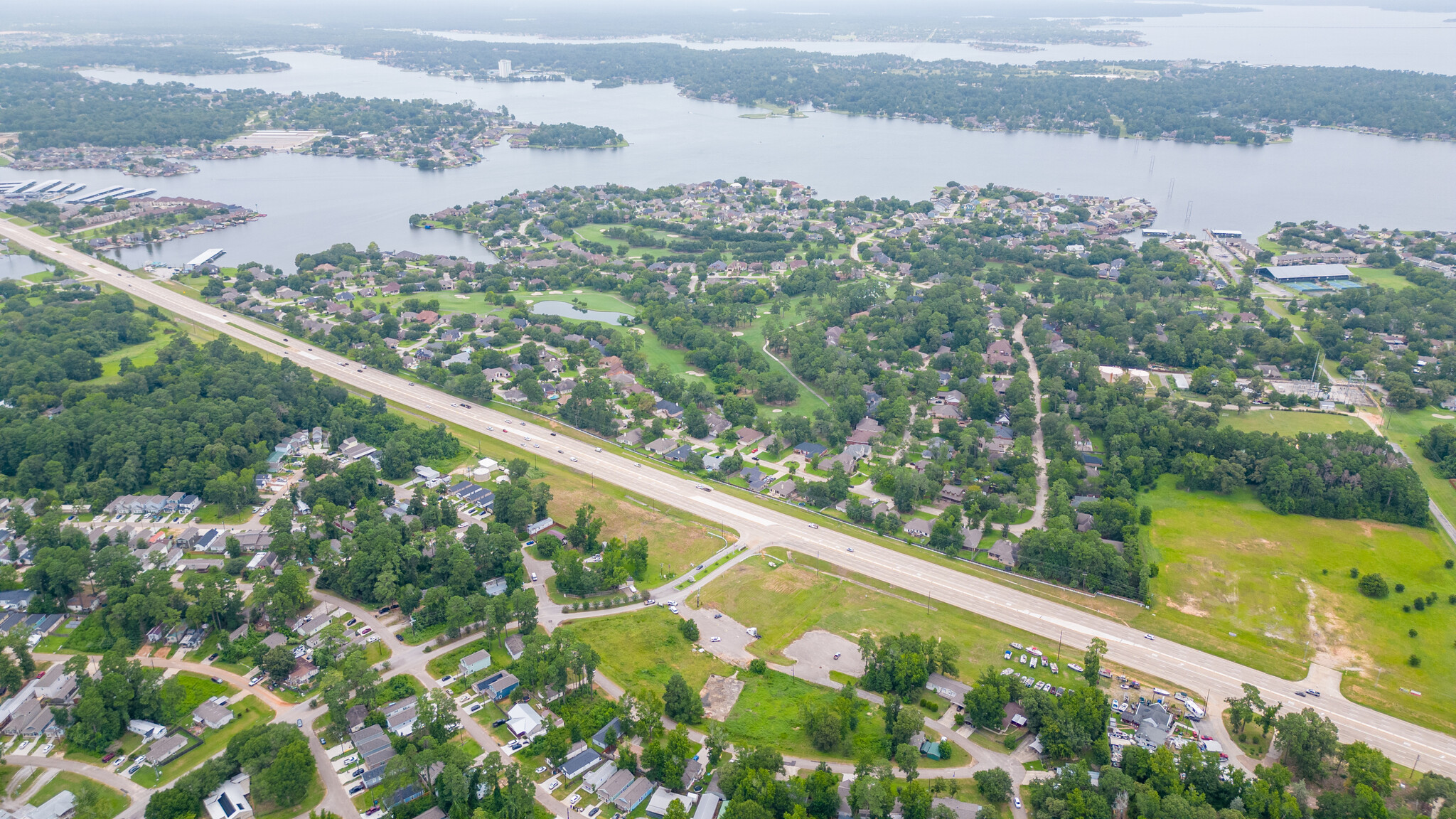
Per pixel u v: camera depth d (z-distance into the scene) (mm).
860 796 198375
